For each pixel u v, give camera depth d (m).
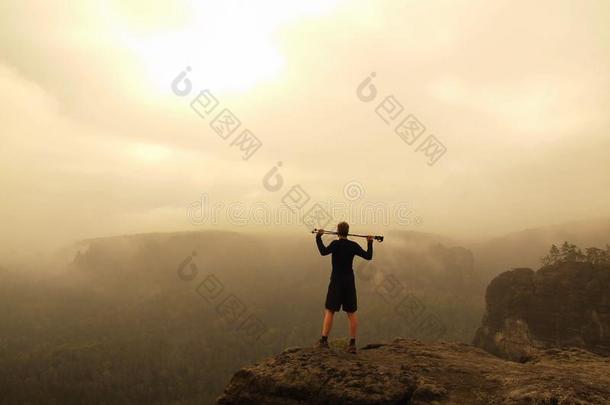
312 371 7.18
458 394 6.56
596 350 85.94
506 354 99.38
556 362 8.91
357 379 6.89
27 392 118.12
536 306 97.44
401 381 6.87
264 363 7.64
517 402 6.04
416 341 10.57
